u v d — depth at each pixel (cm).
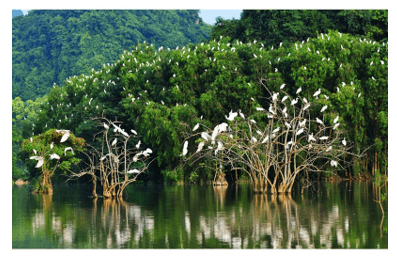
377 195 3197
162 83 4850
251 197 3209
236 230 2120
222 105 4484
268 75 4284
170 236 2023
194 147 4412
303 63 4194
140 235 2055
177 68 4616
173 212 2628
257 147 3338
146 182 4941
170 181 4631
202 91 4675
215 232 2086
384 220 2289
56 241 1980
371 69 4203
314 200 2978
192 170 4466
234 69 4425
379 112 4178
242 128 3941
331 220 2302
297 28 5134
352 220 2292
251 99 4325
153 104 4447
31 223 2386
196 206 2842
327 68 4122
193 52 4684
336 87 4247
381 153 4391
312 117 4106
